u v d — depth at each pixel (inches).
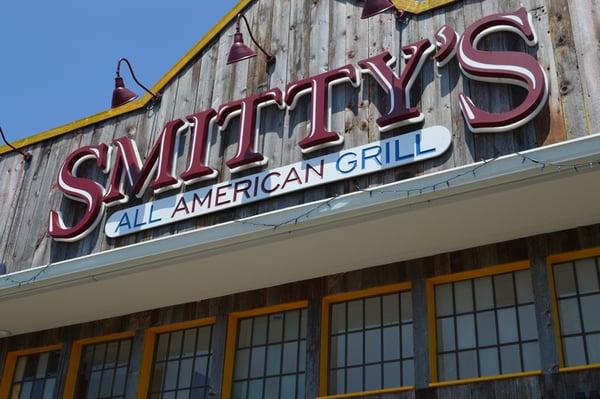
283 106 372.5
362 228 332.5
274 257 359.6
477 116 314.7
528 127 307.3
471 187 303.6
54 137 446.6
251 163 364.2
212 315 400.2
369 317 366.9
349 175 335.9
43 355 446.3
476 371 332.5
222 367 384.2
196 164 377.7
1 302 411.5
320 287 378.0
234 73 401.7
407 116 330.0
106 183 410.0
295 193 348.5
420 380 335.0
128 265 372.2
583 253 328.2
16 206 435.8
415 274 357.4
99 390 418.6
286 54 389.4
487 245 346.6
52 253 406.0
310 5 394.9
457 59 333.7
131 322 421.7
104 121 433.1
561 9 321.7
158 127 411.2
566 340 319.9
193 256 360.2
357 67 361.7
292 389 368.8
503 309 338.3
